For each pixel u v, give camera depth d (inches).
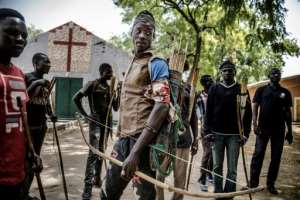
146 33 102.0
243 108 195.8
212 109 200.5
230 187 194.7
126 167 89.0
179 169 168.2
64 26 807.1
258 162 227.8
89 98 201.2
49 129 510.0
